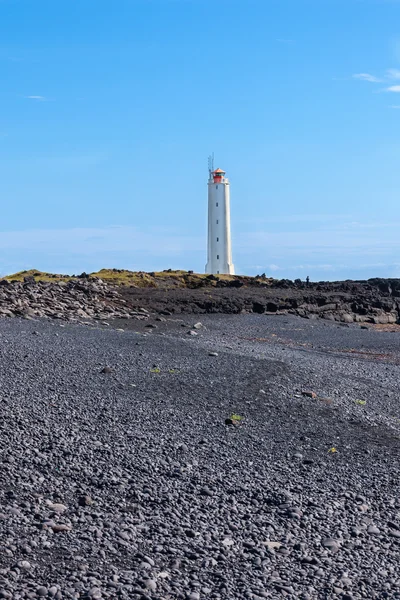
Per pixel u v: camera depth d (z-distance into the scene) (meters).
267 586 9.95
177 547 10.94
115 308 50.84
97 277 62.56
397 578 10.47
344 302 65.25
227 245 100.44
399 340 46.22
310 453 16.48
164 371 23.88
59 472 13.33
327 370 28.28
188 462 14.88
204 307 56.31
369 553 11.27
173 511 12.26
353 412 20.97
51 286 52.19
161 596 9.41
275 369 25.95
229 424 18.25
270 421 19.05
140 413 18.33
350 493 13.88
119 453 14.87
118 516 11.84
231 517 12.27
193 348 29.69
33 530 10.91
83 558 10.25
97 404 18.75
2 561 9.86
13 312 41.34
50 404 18.09
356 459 16.28
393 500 13.66
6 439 14.68
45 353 25.19
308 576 10.36
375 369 31.28
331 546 11.36
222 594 9.64
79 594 9.24
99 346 28.22
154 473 13.98
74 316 44.09
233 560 10.70
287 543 11.42
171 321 48.69
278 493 13.47
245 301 58.84
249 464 15.18
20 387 19.62
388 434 18.84
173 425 17.61
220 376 23.80
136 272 72.69
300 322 54.34
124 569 10.08
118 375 22.61
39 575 9.63
